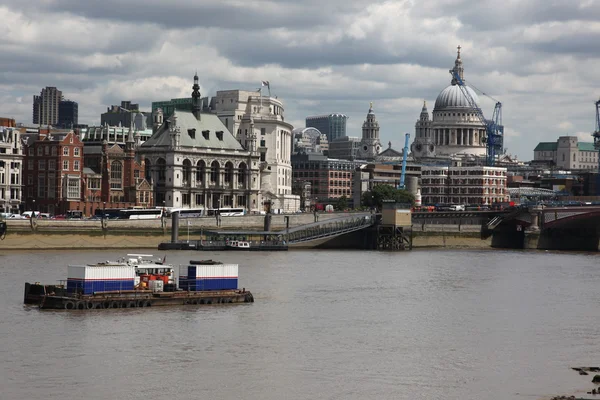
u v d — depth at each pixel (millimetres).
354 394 113375
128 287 167125
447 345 141375
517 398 112688
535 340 146625
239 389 114375
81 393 111500
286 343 139750
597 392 114875
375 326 155500
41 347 132750
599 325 161250
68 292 164000
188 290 171750
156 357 128625
